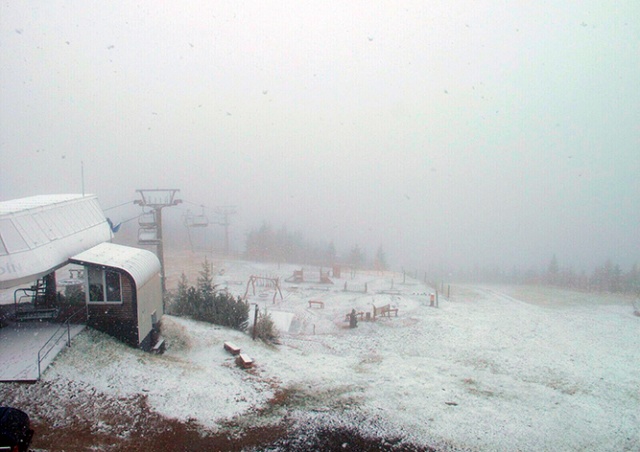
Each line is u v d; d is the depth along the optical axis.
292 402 14.06
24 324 17.33
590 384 17.81
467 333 26.30
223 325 22.98
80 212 22.86
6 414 9.64
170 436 11.80
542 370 19.62
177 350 19.19
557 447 12.36
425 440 12.26
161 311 20.92
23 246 15.70
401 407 14.13
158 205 30.34
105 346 16.20
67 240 18.95
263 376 16.08
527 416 14.05
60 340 15.77
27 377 13.24
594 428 13.54
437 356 22.30
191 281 40.59
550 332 26.66
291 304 34.53
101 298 17.17
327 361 19.09
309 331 27.22
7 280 14.66
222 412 13.09
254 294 37.34
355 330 27.45
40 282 19.48
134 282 17.02
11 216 16.25
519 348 23.39
